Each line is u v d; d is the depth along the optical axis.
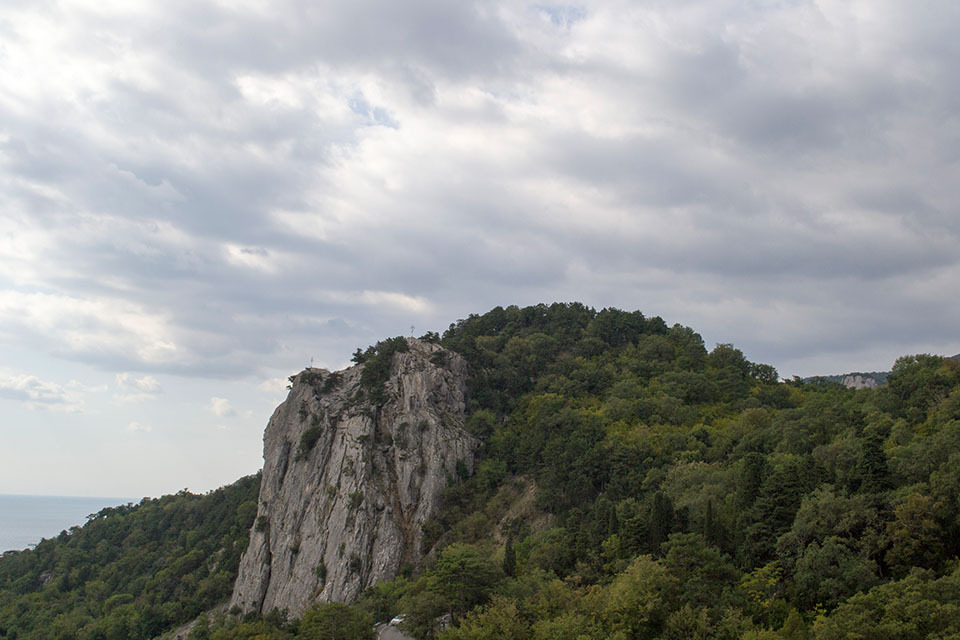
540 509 192.88
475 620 128.38
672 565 121.94
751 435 181.75
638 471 180.62
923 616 92.44
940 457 128.25
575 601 128.25
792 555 120.44
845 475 134.00
